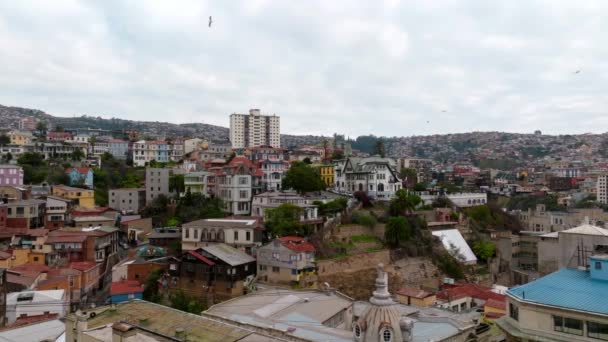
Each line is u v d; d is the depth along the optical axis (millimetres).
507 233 126062
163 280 82188
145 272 86750
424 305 70500
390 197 136875
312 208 104875
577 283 34344
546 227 146375
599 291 32438
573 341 30172
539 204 168375
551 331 31312
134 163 195375
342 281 89688
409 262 102250
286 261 82625
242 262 81312
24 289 74500
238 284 79062
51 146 181250
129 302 43188
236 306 57312
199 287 79438
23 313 64938
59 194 131125
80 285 81625
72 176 149625
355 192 126875
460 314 59969
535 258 118812
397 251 102938
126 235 117562
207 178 134375
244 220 97500
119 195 137500
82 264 88812
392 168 142125
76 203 131375
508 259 118188
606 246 38156
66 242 95500
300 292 65375
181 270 81688
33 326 50000
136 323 38031
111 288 79062
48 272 82125
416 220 113312
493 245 117312
